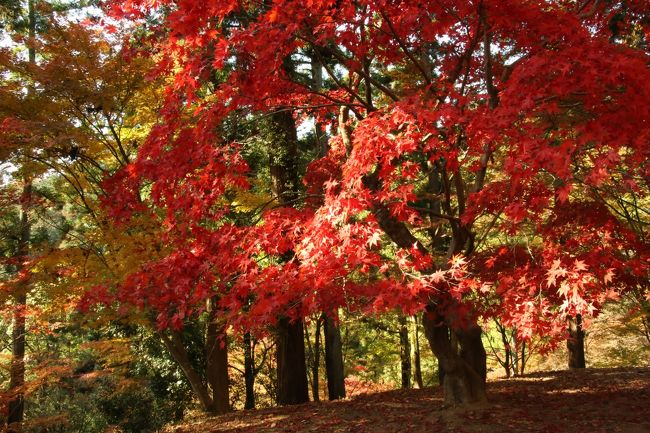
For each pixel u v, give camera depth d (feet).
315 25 17.67
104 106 29.14
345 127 26.32
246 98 17.12
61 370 35.32
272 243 17.38
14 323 38.75
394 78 38.11
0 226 42.27
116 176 18.39
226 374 38.42
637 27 23.73
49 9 29.40
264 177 41.32
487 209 20.38
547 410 25.76
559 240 21.85
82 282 28.02
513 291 17.65
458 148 18.88
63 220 48.34
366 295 16.84
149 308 28.04
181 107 17.93
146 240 27.12
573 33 15.84
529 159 12.18
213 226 30.14
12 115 27.91
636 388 32.04
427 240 48.49
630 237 20.71
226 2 15.10
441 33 18.92
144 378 43.60
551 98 15.24
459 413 24.75
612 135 12.85
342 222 15.19
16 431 35.01
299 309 18.38
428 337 25.77
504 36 19.63
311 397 61.77
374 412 29.19
